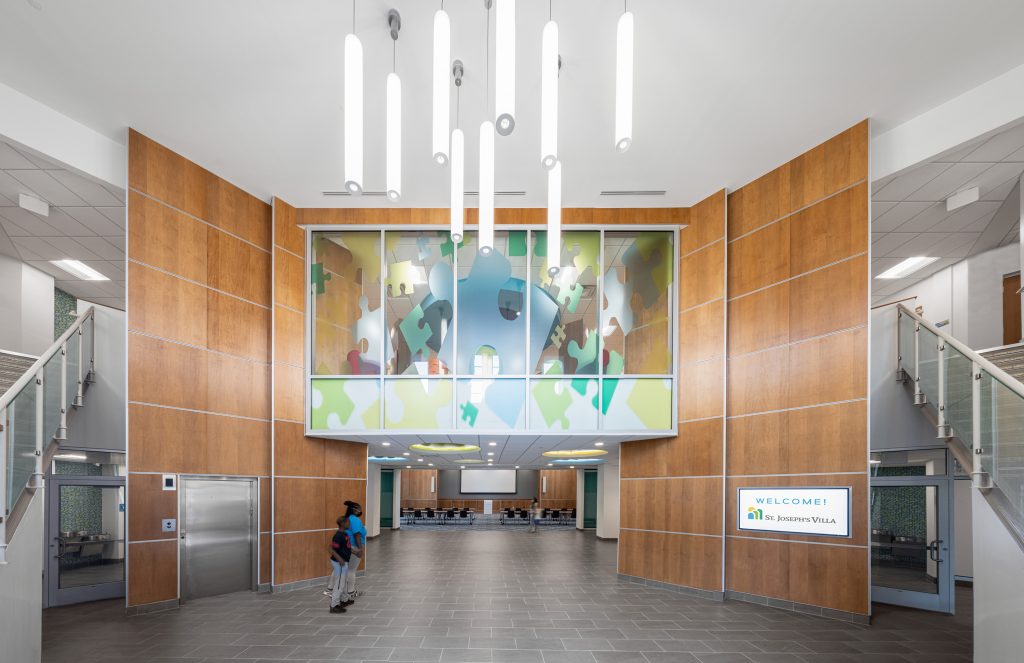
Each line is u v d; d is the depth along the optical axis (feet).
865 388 25.64
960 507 35.81
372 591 32.94
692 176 31.78
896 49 21.71
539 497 111.96
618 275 35.68
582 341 35.01
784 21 20.34
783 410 29.17
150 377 27.22
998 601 17.54
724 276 32.81
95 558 30.81
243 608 27.84
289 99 24.95
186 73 23.17
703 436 32.73
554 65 13.92
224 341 31.01
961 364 22.43
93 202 32.58
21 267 40.91
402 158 29.71
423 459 63.72
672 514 33.94
